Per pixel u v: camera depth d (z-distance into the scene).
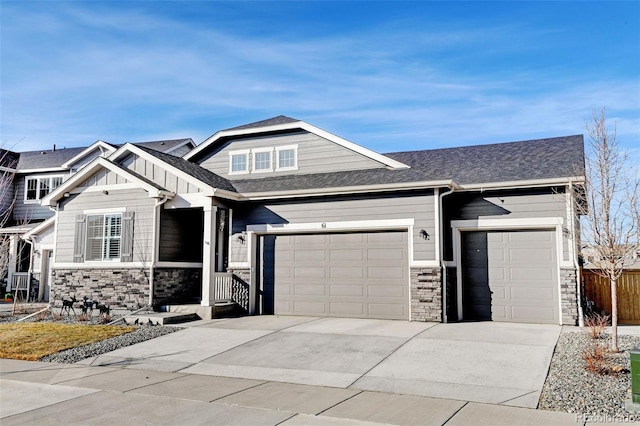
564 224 13.03
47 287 21.56
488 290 13.83
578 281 12.72
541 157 14.88
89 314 15.52
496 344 10.25
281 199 15.43
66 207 16.59
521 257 13.60
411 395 7.30
